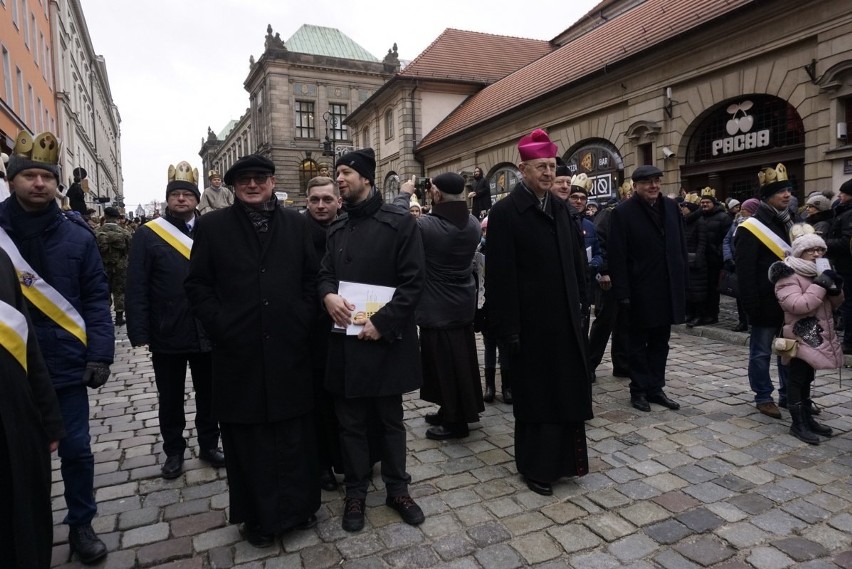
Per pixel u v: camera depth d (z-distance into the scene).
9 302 2.13
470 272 4.20
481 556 2.71
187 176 3.76
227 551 2.83
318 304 3.04
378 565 2.67
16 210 2.70
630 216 4.61
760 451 3.82
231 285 2.83
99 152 55.56
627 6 22.75
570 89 15.50
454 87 26.23
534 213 3.38
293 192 46.00
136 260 3.63
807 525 2.92
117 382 6.19
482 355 6.92
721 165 11.66
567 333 3.30
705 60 11.64
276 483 2.84
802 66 9.88
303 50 47.97
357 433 3.06
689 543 2.79
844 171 9.33
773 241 4.29
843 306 6.07
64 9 31.62
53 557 2.81
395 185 27.50
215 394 2.83
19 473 2.04
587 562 2.65
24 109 20.69
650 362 4.83
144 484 3.62
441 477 3.59
